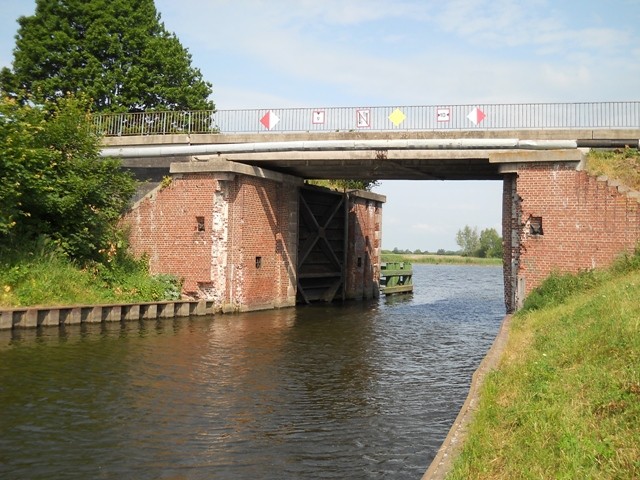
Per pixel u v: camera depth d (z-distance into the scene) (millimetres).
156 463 8227
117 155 26156
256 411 10852
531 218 20406
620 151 21359
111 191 24719
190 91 41062
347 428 9984
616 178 20062
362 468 8219
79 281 21812
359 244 35500
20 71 38000
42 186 21062
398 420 10484
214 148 24781
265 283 26953
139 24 39781
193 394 11875
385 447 9070
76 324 20281
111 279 23422
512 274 21125
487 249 167875
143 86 38719
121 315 21797
